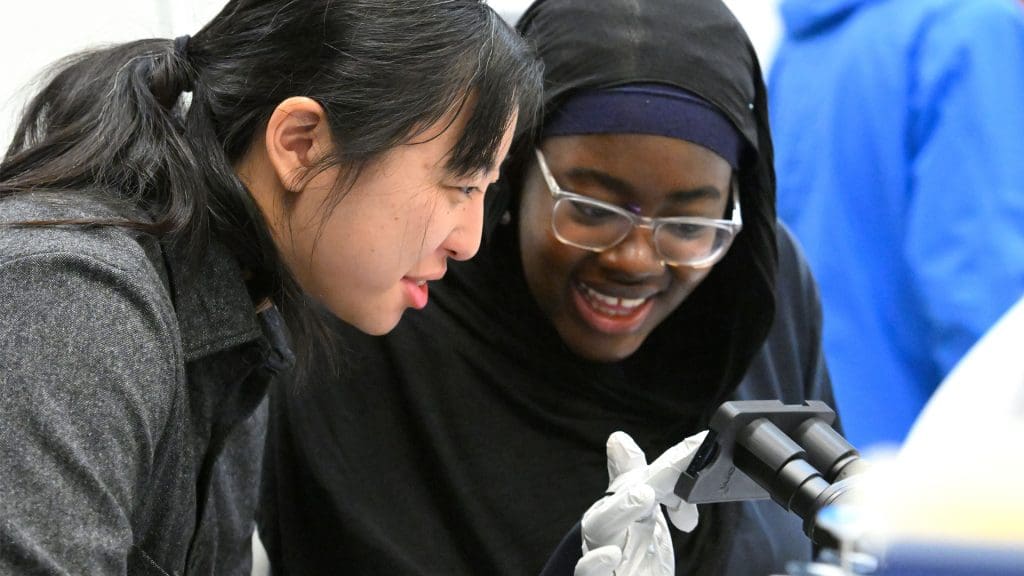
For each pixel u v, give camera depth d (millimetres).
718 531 1538
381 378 1567
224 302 1080
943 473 446
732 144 1468
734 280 1619
